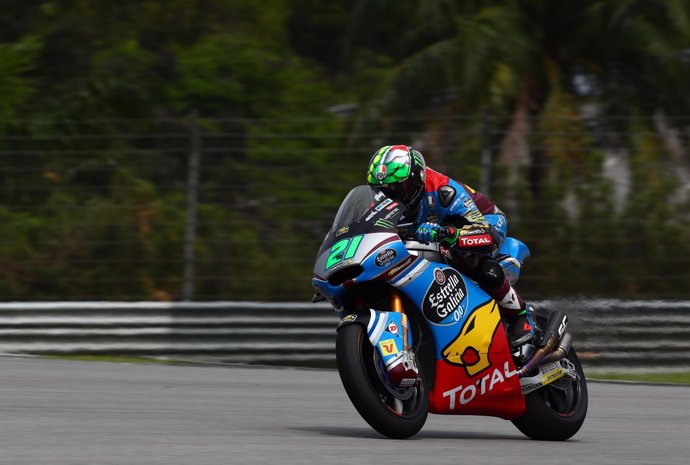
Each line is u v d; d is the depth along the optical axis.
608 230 33.22
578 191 33.69
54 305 30.64
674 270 33.06
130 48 50.28
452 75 42.00
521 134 34.91
